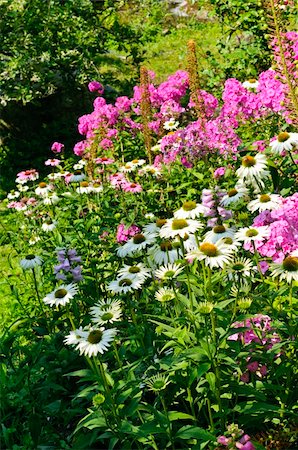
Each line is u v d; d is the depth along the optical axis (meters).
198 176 5.02
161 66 11.30
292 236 3.20
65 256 3.99
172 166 5.48
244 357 2.96
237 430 2.56
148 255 3.88
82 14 10.02
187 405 3.22
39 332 4.10
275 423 3.02
